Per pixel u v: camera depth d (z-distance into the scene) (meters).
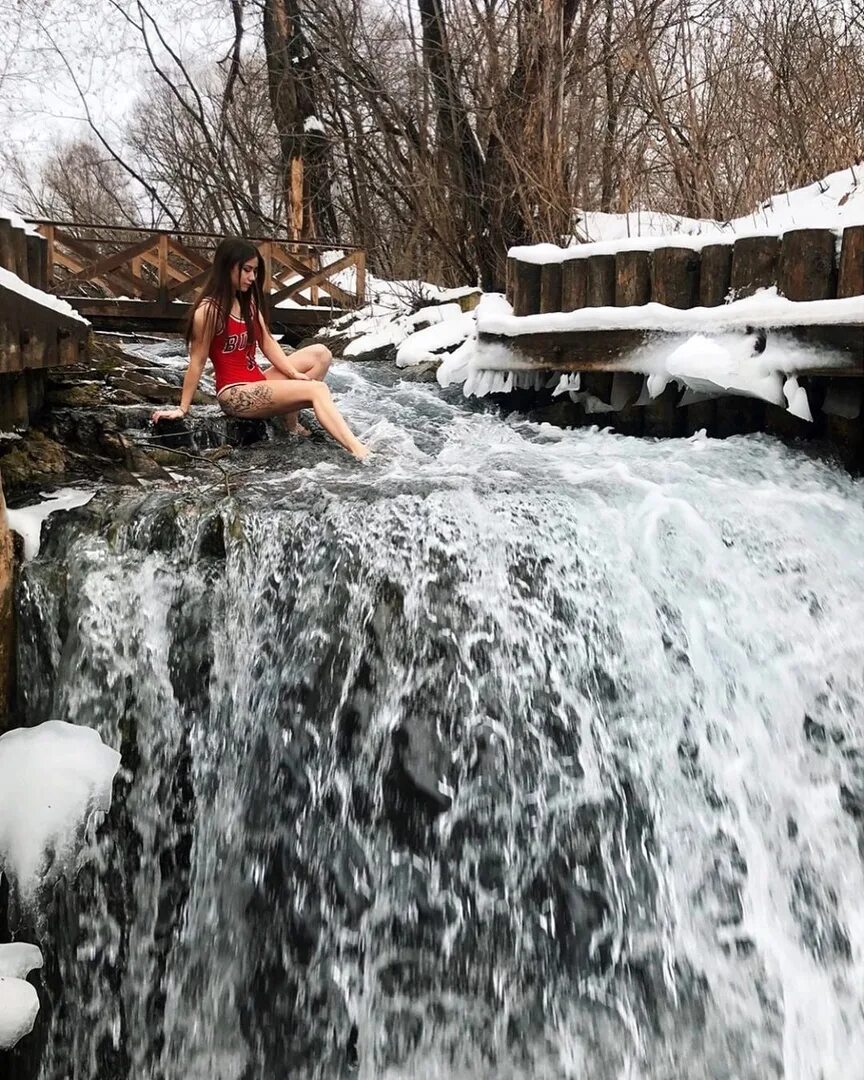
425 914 3.28
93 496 4.03
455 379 6.51
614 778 3.48
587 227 8.70
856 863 3.48
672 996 3.21
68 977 3.10
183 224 20.53
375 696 3.49
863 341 4.15
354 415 6.01
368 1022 3.22
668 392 5.29
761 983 3.22
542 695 3.55
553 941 3.26
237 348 4.95
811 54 8.75
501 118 9.88
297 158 14.48
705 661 3.67
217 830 3.43
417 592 3.62
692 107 8.84
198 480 4.42
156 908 3.33
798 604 3.82
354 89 12.02
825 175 8.12
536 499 3.97
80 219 24.50
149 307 9.42
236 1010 3.29
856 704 3.67
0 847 2.96
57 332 4.64
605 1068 3.15
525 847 3.37
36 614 3.45
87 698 3.46
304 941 3.29
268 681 3.54
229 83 16.95
